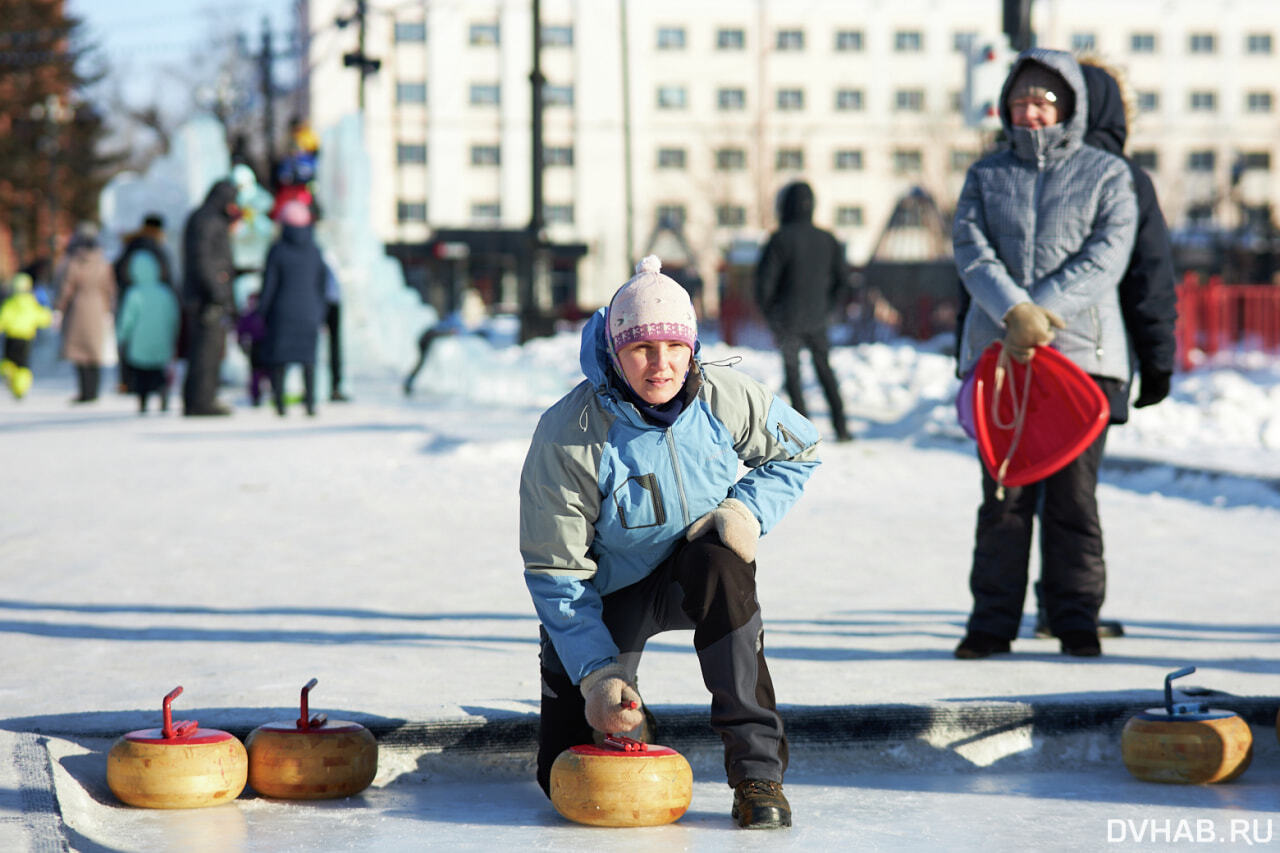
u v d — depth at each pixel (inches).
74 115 3678.6
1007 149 259.6
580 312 2881.4
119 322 845.2
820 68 4596.5
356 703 198.1
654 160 4520.2
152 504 458.0
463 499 469.4
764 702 162.9
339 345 924.6
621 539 165.5
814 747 192.4
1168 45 4731.8
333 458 574.6
